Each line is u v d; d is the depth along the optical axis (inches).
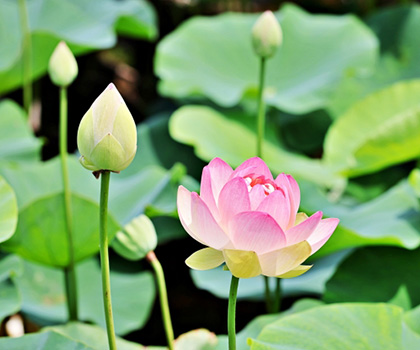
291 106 179.0
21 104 201.6
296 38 200.2
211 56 196.2
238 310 163.8
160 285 97.5
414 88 167.5
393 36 204.5
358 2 251.3
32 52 166.9
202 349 102.6
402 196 129.6
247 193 88.6
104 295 91.7
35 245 111.0
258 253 89.0
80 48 173.5
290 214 89.7
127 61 245.0
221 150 158.1
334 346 97.3
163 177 136.8
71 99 221.1
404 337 98.5
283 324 99.2
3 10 188.5
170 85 185.0
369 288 112.7
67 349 97.2
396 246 115.2
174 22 249.8
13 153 150.4
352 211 133.9
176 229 150.9
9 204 104.3
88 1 192.9
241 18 206.8
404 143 141.5
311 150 191.6
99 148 89.0
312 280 128.4
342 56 192.1
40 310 123.8
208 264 90.3
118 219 126.4
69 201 109.6
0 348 96.9
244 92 176.4
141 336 159.5
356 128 168.9
